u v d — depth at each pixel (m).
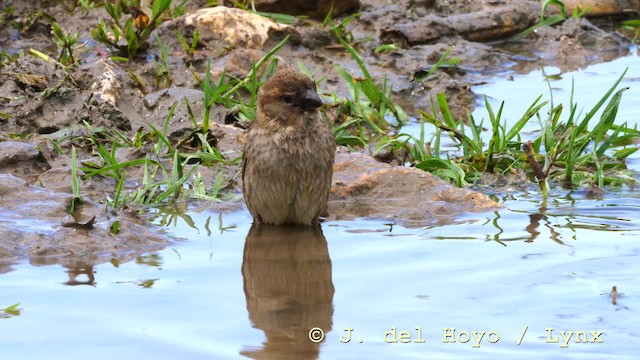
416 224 11.12
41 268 9.58
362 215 11.52
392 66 17.98
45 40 18.36
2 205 11.12
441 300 8.62
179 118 14.68
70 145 13.64
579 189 12.48
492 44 19.86
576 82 17.31
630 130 13.45
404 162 13.38
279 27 17.91
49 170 12.58
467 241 10.38
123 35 17.95
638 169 13.17
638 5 21.22
